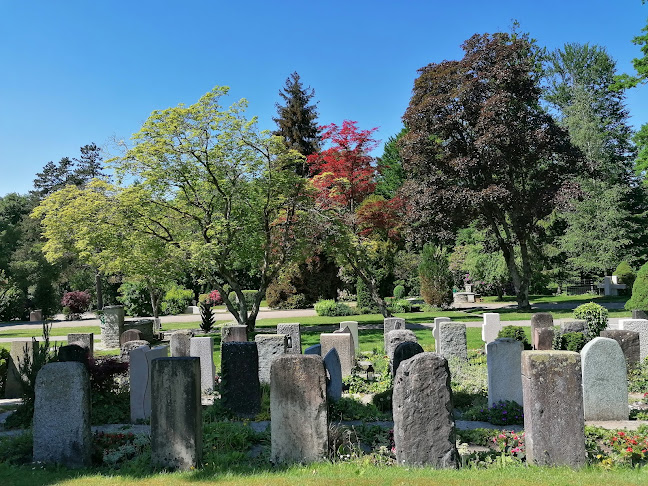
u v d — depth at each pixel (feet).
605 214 154.81
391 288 143.54
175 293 147.64
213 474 23.44
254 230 77.97
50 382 26.20
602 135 165.68
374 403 37.35
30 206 222.69
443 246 176.55
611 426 31.24
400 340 47.52
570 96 184.24
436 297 123.34
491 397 35.53
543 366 23.86
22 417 35.14
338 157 104.42
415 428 24.13
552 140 105.09
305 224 78.89
